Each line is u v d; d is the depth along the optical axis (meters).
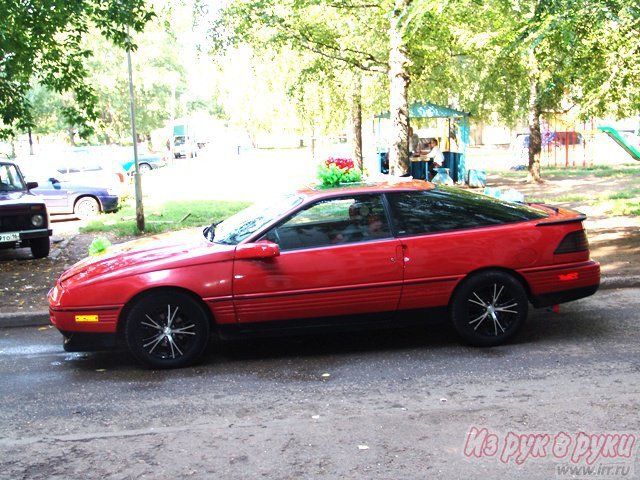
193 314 5.79
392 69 12.60
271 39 13.55
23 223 11.39
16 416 4.89
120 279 5.69
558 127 31.75
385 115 20.48
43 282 9.61
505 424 4.40
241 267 5.75
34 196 12.14
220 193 21.73
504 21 12.94
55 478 3.87
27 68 11.30
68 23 12.80
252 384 5.41
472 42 13.63
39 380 5.74
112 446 4.30
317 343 6.48
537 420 4.45
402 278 5.88
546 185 21.00
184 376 5.68
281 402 4.98
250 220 6.30
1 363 6.29
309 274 5.79
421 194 6.11
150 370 5.88
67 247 12.79
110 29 11.27
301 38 13.71
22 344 6.94
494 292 6.03
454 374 5.43
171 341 5.81
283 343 6.52
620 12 9.70
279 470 3.87
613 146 32.38
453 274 5.93
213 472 3.88
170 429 4.55
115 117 50.44
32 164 24.73
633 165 29.52
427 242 5.91
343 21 13.62
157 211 16.95
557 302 6.15
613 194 16.88
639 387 4.96
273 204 6.44
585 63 11.77
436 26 12.70
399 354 6.03
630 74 10.87
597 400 4.74
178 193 22.28
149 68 47.91
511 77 18.22
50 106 42.16
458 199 6.16
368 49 14.83
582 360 5.64
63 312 5.72
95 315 5.69
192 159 53.22
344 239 5.90
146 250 6.16
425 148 21.42
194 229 7.01
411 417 4.59
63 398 5.25
